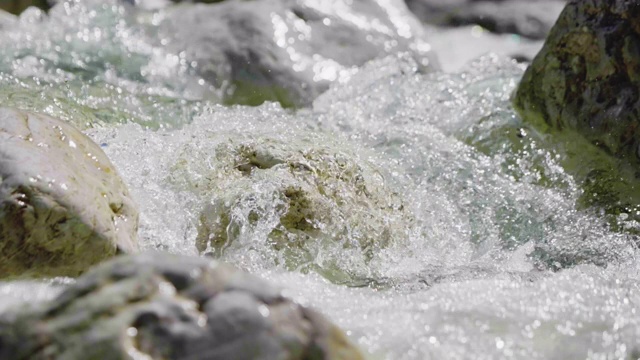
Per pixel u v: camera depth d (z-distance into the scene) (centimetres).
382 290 991
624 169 1247
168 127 1388
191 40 1664
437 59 1761
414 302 935
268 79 1600
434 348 834
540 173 1310
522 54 1823
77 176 952
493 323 889
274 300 680
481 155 1352
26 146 944
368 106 1515
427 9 1953
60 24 1681
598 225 1203
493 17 1942
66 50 1591
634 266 1106
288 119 1442
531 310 925
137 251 985
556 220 1221
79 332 650
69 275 917
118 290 668
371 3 1845
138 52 1622
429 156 1338
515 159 1337
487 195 1268
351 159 1183
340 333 689
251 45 1645
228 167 1137
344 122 1456
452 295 955
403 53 1711
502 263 1120
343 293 977
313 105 1573
